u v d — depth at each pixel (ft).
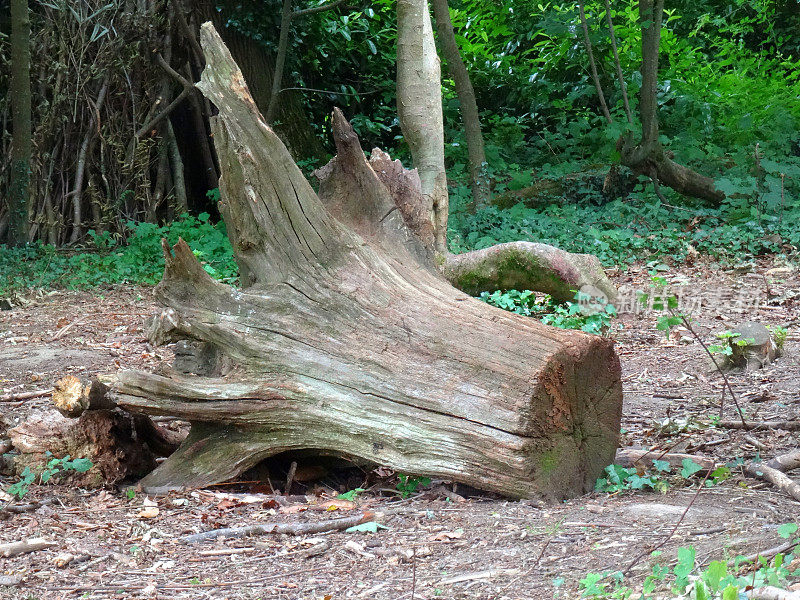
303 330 14.89
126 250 46.09
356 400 14.16
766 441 16.96
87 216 52.60
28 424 16.21
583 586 9.91
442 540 12.00
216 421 15.02
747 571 9.78
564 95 65.26
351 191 17.19
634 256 40.22
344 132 16.99
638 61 61.82
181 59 54.70
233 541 12.55
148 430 16.40
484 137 61.62
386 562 11.42
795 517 12.03
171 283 15.52
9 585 11.18
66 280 40.29
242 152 15.38
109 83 52.42
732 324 27.07
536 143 59.57
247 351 14.94
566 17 62.54
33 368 25.82
